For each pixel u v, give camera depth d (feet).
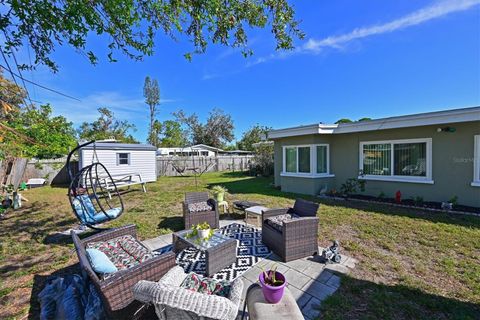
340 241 12.79
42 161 37.93
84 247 8.32
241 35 10.17
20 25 7.43
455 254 11.07
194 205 15.53
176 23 8.99
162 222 16.88
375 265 10.07
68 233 15.06
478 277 9.00
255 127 77.87
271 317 5.08
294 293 8.11
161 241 13.24
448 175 19.71
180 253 11.45
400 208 19.71
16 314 7.27
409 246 12.04
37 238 14.19
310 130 25.61
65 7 7.20
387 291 8.14
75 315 6.69
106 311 6.42
